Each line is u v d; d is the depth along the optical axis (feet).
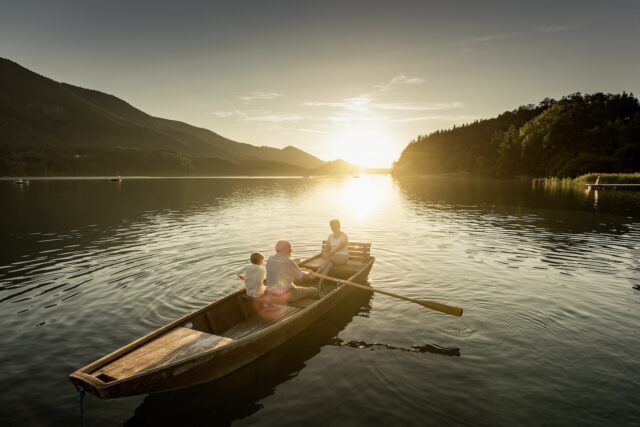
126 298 28.17
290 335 22.03
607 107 344.49
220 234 54.39
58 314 25.45
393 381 18.01
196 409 16.35
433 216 74.13
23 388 17.70
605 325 23.47
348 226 61.36
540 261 38.24
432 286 30.78
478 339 21.88
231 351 18.34
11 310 26.17
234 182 301.02
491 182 249.34
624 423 15.10
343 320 24.73
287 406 16.43
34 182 287.07
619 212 77.97
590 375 18.26
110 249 44.65
